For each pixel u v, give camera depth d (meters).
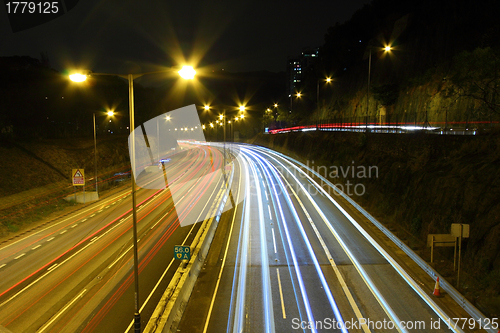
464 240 21.02
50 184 42.91
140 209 38.03
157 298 17.70
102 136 70.81
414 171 30.84
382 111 61.81
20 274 20.89
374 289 18.72
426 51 56.12
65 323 15.49
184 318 16.14
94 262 22.67
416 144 33.31
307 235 28.25
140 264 22.23
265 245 26.16
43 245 26.30
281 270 21.53
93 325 15.32
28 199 36.81
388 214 31.27
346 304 17.23
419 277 20.02
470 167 24.58
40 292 18.48
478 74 27.67
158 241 26.78
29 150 45.66
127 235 28.47
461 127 36.59
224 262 23.05
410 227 27.00
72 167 49.97
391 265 21.86
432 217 24.94
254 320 15.89
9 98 54.72
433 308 16.70
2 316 16.11
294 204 38.84
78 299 17.70
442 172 26.95
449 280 19.19
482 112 33.62
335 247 25.33
